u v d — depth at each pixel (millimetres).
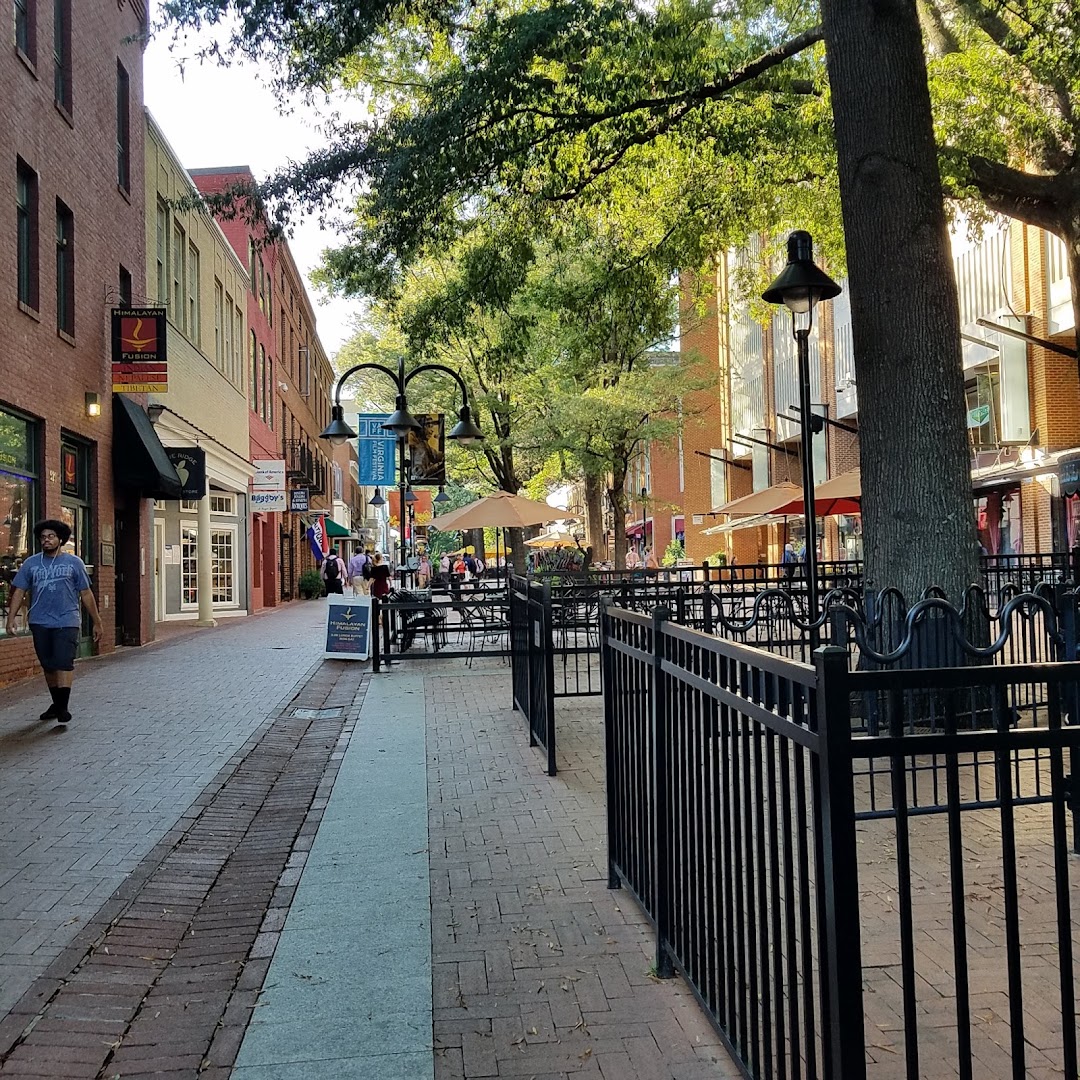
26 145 11688
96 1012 3395
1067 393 19109
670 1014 3189
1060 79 11812
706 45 11547
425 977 3520
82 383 13672
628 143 11734
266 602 31609
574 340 22406
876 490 7617
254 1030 3184
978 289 21250
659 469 47906
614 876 4367
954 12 12250
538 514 17078
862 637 5500
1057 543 18891
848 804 1934
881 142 7523
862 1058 1885
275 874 4863
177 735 8141
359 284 12352
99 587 14398
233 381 25375
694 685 3025
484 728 8250
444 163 10609
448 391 27516
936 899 3982
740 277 17188
